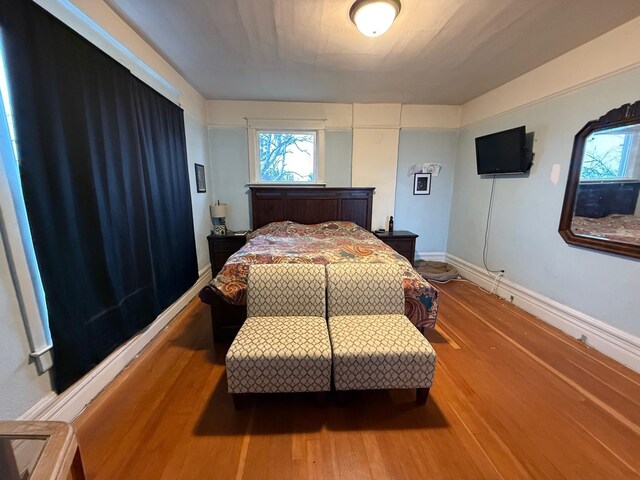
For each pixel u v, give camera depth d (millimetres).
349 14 1846
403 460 1307
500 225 3305
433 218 4395
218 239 3773
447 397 1704
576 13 1844
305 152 4117
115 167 1831
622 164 2020
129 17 1913
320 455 1328
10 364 1224
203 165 3678
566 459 1313
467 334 2436
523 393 1735
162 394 1714
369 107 3951
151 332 2312
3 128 1184
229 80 3086
